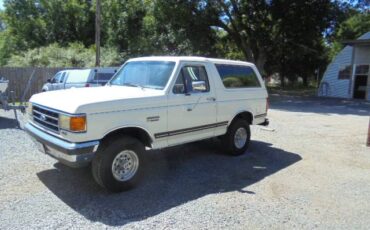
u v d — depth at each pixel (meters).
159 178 5.50
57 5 37.31
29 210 4.21
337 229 3.98
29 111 5.52
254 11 24.56
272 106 18.11
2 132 8.62
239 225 3.99
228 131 6.82
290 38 26.05
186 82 5.77
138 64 6.22
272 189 5.18
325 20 23.88
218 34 28.59
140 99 5.02
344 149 7.91
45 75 19.12
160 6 23.47
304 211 4.43
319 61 40.88
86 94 5.00
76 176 5.43
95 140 4.51
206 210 4.36
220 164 6.41
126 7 29.08
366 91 23.61
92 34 38.72
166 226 3.91
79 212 4.20
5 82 9.95
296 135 9.49
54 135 4.70
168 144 5.57
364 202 4.78
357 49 24.45
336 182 5.57
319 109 16.84
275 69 41.25
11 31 39.44
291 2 22.67
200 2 23.70
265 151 7.52
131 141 4.90
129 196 4.74
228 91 6.60
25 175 5.43
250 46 26.89
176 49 25.77
